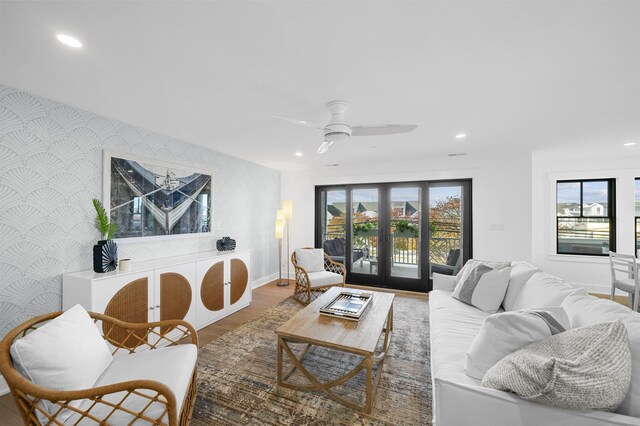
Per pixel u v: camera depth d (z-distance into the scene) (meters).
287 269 5.54
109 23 1.27
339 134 2.16
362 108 2.31
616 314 1.26
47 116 2.17
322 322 2.12
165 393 1.13
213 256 3.31
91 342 1.42
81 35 1.36
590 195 4.57
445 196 4.48
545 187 4.66
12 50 1.49
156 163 3.03
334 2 1.15
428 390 1.98
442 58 1.58
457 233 4.41
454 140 3.32
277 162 4.77
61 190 2.26
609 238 4.46
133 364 1.51
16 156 2.01
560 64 1.63
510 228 3.99
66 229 2.29
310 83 1.88
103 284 2.18
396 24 1.29
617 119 2.56
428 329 3.03
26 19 1.23
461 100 2.15
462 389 1.13
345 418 1.71
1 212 1.94
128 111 2.42
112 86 1.94
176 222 3.28
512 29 1.32
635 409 0.98
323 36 1.38
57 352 1.22
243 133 3.07
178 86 1.94
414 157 4.33
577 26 1.29
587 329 1.13
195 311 3.02
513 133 3.01
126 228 2.74
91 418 1.12
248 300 3.90
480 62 1.62
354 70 1.71
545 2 1.15
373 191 4.97
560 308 1.40
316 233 5.44
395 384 2.04
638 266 3.23
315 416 1.72
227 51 1.51
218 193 3.97
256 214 4.87
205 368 2.25
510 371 1.11
